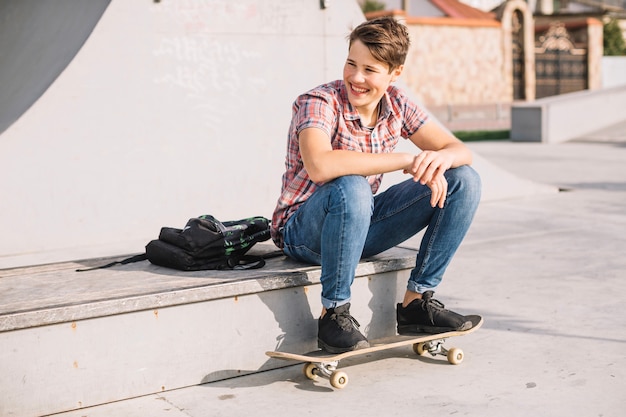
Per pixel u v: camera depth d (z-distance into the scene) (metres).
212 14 6.47
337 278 3.07
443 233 3.24
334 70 7.14
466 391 3.04
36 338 2.74
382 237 3.36
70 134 5.89
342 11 7.15
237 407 2.90
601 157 12.76
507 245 5.96
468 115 24.75
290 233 3.29
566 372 3.23
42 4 7.21
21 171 5.71
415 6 35.19
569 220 6.98
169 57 6.28
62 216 5.88
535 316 4.07
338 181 3.01
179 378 3.06
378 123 3.22
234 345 3.17
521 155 13.41
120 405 2.91
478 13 34.09
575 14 37.62
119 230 6.12
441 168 3.08
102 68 6.00
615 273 5.00
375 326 3.50
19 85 6.56
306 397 2.99
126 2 6.07
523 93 27.81
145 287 3.04
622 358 3.39
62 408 2.82
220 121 6.55
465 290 4.66
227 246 3.32
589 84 29.09
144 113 6.18
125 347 2.93
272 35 6.79
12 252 5.71
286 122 6.90
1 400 2.70
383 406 2.90
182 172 6.38
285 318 3.27
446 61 25.02
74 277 3.25
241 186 6.68
